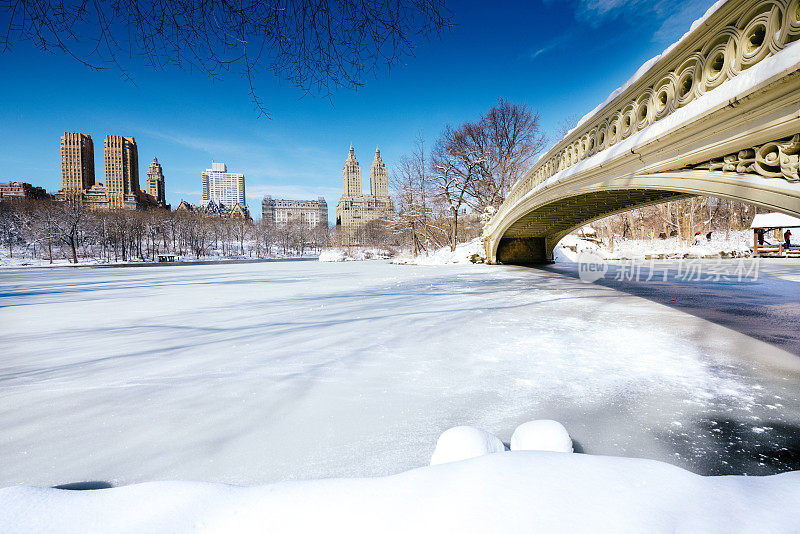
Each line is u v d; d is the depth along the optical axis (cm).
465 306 781
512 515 103
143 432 255
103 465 214
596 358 420
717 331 541
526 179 1395
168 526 110
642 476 124
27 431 256
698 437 246
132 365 406
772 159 338
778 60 309
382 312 722
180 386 342
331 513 111
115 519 115
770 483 125
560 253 2486
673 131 451
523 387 336
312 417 279
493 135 3294
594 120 732
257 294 1078
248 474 205
